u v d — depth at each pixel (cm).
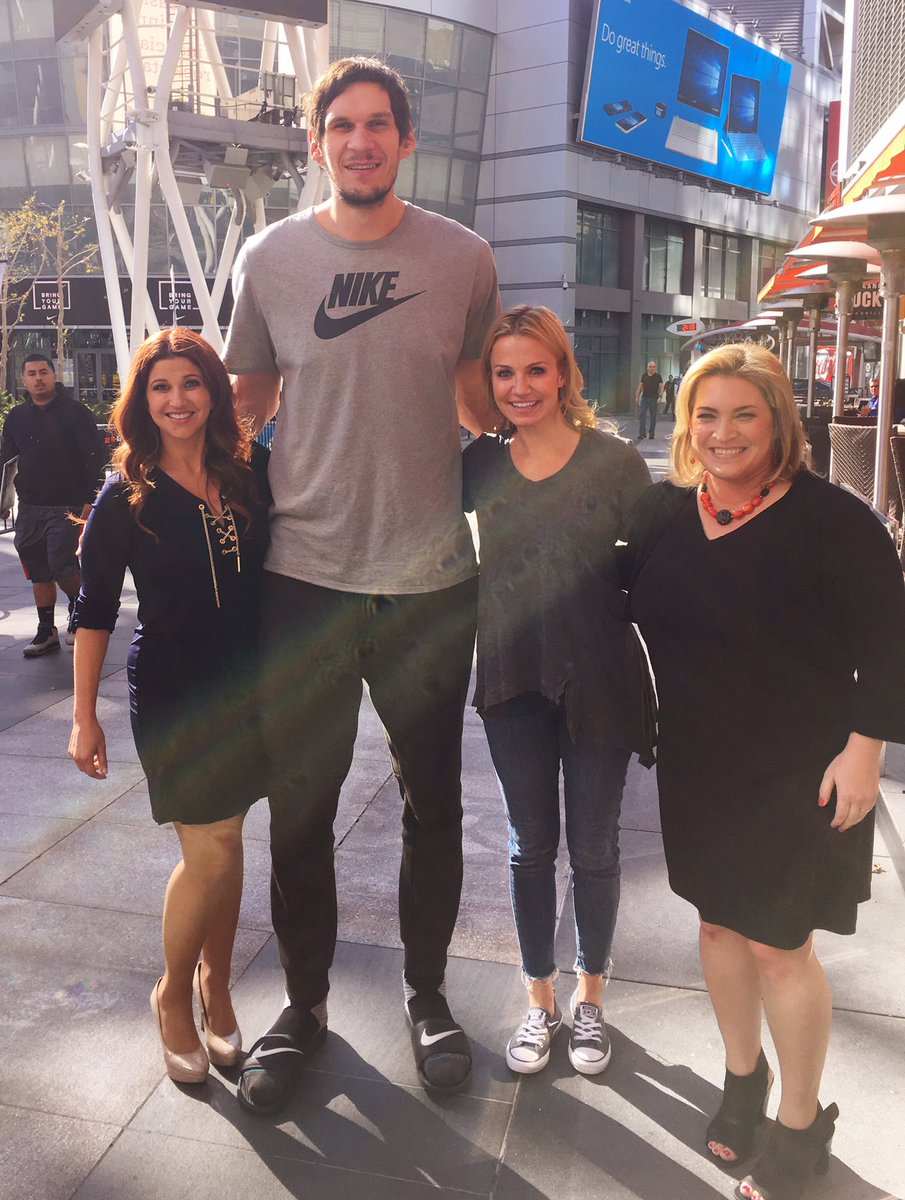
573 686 249
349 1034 279
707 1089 256
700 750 217
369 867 372
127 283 2980
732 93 4206
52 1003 292
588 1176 229
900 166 605
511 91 3650
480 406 290
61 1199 223
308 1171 231
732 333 2311
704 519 218
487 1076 262
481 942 322
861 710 200
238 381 269
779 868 210
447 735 266
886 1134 239
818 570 204
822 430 1148
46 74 3014
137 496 243
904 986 293
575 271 3747
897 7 1109
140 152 1495
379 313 243
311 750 260
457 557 260
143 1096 255
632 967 306
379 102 235
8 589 891
